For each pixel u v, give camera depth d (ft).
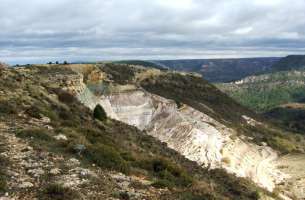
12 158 59.47
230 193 118.32
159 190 59.93
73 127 96.12
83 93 204.85
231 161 244.83
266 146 364.38
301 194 247.91
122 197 51.96
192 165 148.25
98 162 66.80
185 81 507.30
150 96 292.20
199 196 61.57
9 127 79.15
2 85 116.06
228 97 527.40
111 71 432.66
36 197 46.42
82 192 50.52
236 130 359.66
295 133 507.30
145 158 86.43
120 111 266.77
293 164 325.83
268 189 230.68
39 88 138.21
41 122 91.35
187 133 248.11
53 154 65.10
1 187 46.75
